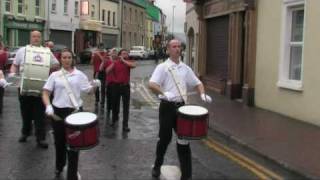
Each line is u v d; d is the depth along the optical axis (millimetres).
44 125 10273
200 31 26234
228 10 20469
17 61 10477
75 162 7324
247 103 17156
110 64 13883
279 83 14938
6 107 16062
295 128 12469
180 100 7699
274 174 8367
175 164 9008
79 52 52656
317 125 12914
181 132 7289
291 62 14914
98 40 62000
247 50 17516
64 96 7863
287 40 14844
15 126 12562
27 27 45406
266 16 16078
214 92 22297
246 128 12430
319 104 12828
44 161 9047
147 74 39344
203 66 25828
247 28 17531
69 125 6902
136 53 70812
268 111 15695
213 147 10672
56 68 10336
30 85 10062
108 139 11375
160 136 7824
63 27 51906
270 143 10555
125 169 8602
